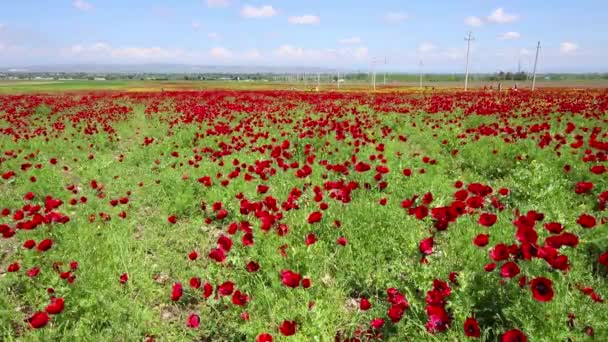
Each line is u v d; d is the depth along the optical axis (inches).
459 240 195.2
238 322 155.9
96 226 248.5
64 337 144.5
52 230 232.5
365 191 275.9
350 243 206.5
